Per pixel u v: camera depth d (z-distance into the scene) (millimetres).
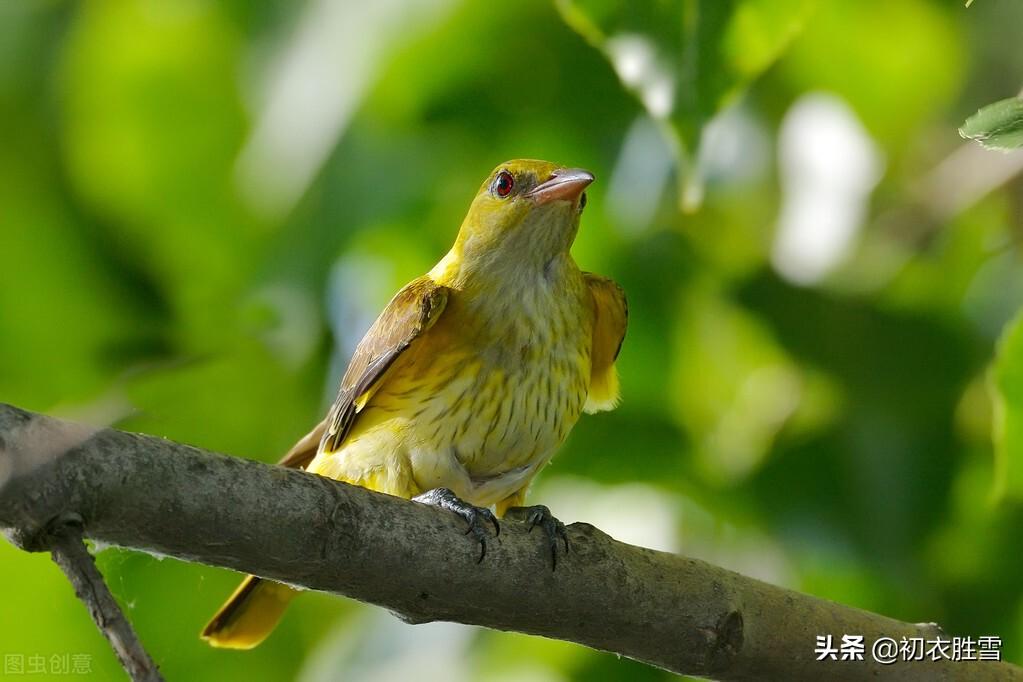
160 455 5566
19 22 12414
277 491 5832
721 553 11453
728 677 7090
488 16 11391
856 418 11320
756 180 11680
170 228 12367
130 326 12797
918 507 11133
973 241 11969
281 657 12305
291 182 10984
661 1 6590
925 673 7227
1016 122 4859
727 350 11945
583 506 11695
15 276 12820
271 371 12156
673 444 11719
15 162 12664
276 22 10906
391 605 6371
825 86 11773
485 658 10961
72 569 5250
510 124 11750
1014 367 6688
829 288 11586
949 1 11688
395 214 11445
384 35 10578
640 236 11742
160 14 11891
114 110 12211
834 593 11273
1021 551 10953
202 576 11117
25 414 5309
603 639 6883
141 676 5062
